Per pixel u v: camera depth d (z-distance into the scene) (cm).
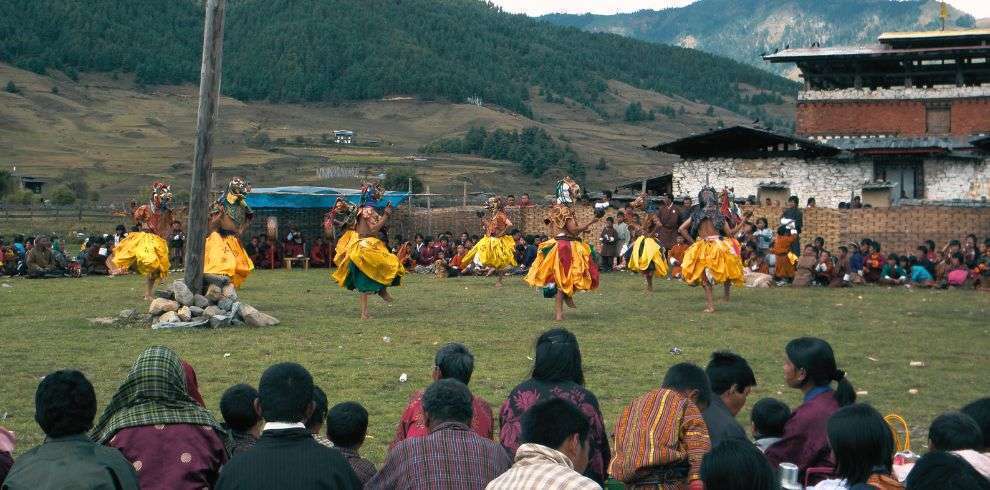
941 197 4388
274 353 1612
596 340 1758
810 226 3412
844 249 2789
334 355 1598
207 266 2127
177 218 3803
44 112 17125
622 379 1419
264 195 3722
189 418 708
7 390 1342
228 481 621
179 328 1870
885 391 1376
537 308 2233
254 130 18350
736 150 4459
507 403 758
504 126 19938
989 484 582
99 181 12319
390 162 14375
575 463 608
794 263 2856
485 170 13750
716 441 742
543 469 578
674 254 3067
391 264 2055
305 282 2925
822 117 5209
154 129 17312
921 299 2450
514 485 574
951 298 2481
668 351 1642
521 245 3388
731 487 554
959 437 679
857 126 5175
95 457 624
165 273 2361
